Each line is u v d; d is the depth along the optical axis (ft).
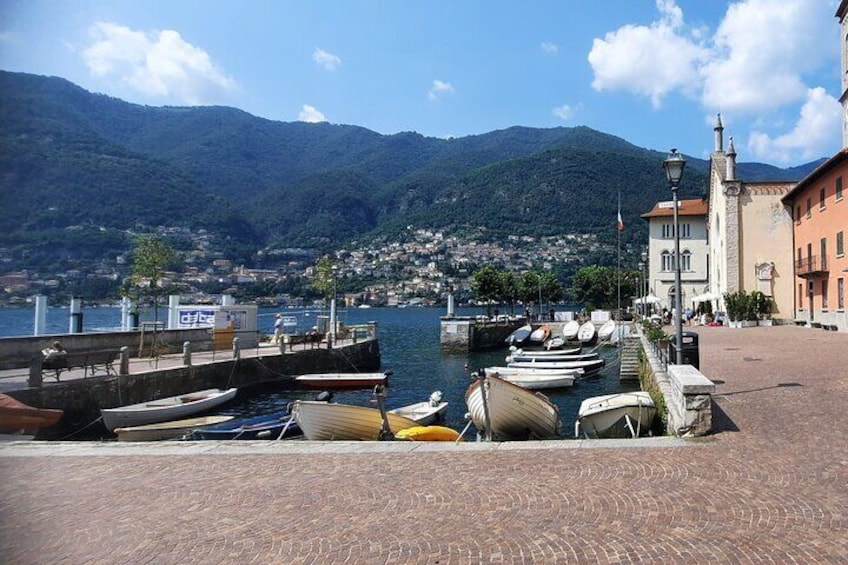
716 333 127.44
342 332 150.00
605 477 26.25
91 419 67.92
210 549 19.74
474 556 18.53
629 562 17.72
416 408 70.95
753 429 34.40
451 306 198.39
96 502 25.03
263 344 129.70
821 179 140.67
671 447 31.27
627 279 313.53
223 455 33.17
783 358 71.05
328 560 18.60
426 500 24.04
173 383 80.59
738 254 173.37
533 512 22.20
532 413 57.98
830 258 134.92
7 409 53.52
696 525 20.36
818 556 17.74
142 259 115.85
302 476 28.30
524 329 196.03
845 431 33.27
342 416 55.11
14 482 28.32
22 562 19.04
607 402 55.06
